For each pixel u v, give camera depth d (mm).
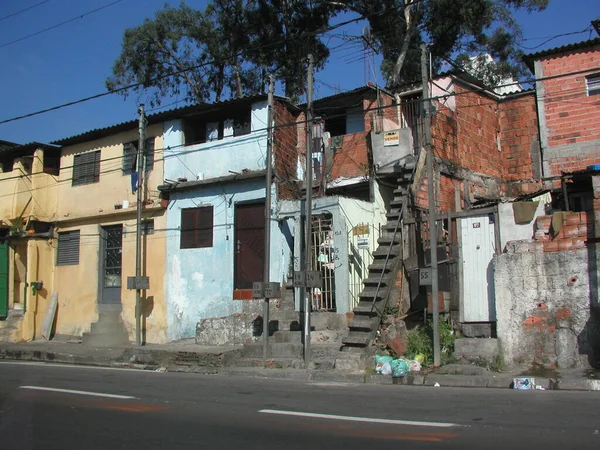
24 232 20578
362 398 8680
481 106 18875
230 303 16531
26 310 20172
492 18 21234
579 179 12406
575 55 17016
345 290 14125
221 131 18125
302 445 5824
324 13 23312
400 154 16203
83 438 6391
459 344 11430
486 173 18516
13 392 9719
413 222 13805
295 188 17328
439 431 6246
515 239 11906
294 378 11711
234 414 7527
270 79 14406
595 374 9875
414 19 21609
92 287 19703
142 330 18188
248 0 23594
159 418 7363
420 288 13273
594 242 10695
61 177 21141
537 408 7520
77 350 16953
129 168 19359
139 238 17125
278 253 15953
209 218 17391
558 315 10828
